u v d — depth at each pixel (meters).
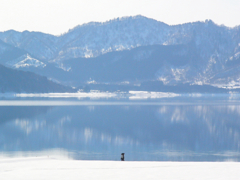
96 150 140.88
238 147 151.88
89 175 58.91
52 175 58.97
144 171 62.12
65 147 146.38
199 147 151.62
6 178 56.72
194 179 55.53
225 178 56.12
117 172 61.38
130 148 147.00
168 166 67.50
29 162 73.75
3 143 155.12
